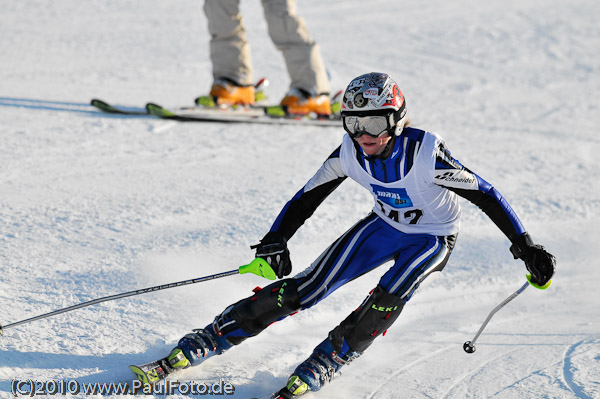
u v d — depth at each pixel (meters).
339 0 63.78
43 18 49.91
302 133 25.88
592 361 10.81
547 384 10.06
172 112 25.64
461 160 22.52
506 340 11.92
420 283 9.76
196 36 47.44
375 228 10.49
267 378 10.27
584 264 15.38
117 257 13.33
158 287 10.01
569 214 17.89
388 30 53.03
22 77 32.31
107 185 17.91
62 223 14.84
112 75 34.59
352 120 9.26
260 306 9.93
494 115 31.53
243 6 57.38
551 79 40.75
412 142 9.46
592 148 25.70
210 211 16.41
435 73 40.88
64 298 11.47
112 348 10.24
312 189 10.30
